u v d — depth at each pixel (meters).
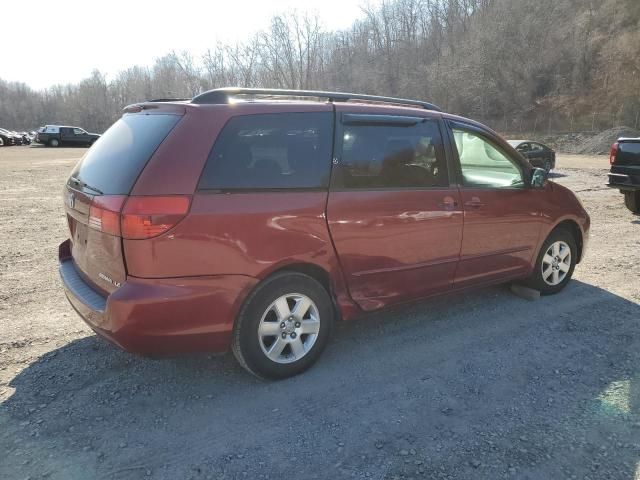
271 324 3.21
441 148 3.92
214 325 2.97
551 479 2.45
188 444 2.70
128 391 3.20
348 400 3.11
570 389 3.25
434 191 3.84
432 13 72.75
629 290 5.07
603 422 2.90
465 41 64.94
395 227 3.61
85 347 3.78
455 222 3.95
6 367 3.47
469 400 3.12
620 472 2.50
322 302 3.41
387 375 3.41
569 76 53.84
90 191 3.07
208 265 2.89
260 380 3.31
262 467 2.53
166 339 2.88
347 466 2.54
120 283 2.89
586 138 38.47
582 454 2.63
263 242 3.04
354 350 3.77
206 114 2.98
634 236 7.49
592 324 4.24
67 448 2.65
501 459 2.59
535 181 4.49
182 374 3.41
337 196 3.33
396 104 3.93
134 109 3.49
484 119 56.31
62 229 8.13
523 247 4.54
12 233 7.77
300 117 3.28
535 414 2.98
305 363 3.40
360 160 3.48
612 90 47.28
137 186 2.78
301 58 65.06
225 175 2.95
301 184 3.21
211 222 2.87
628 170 8.79
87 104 102.88
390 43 72.19
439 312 4.50
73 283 3.34
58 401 3.07
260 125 3.12
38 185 14.50
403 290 3.79
